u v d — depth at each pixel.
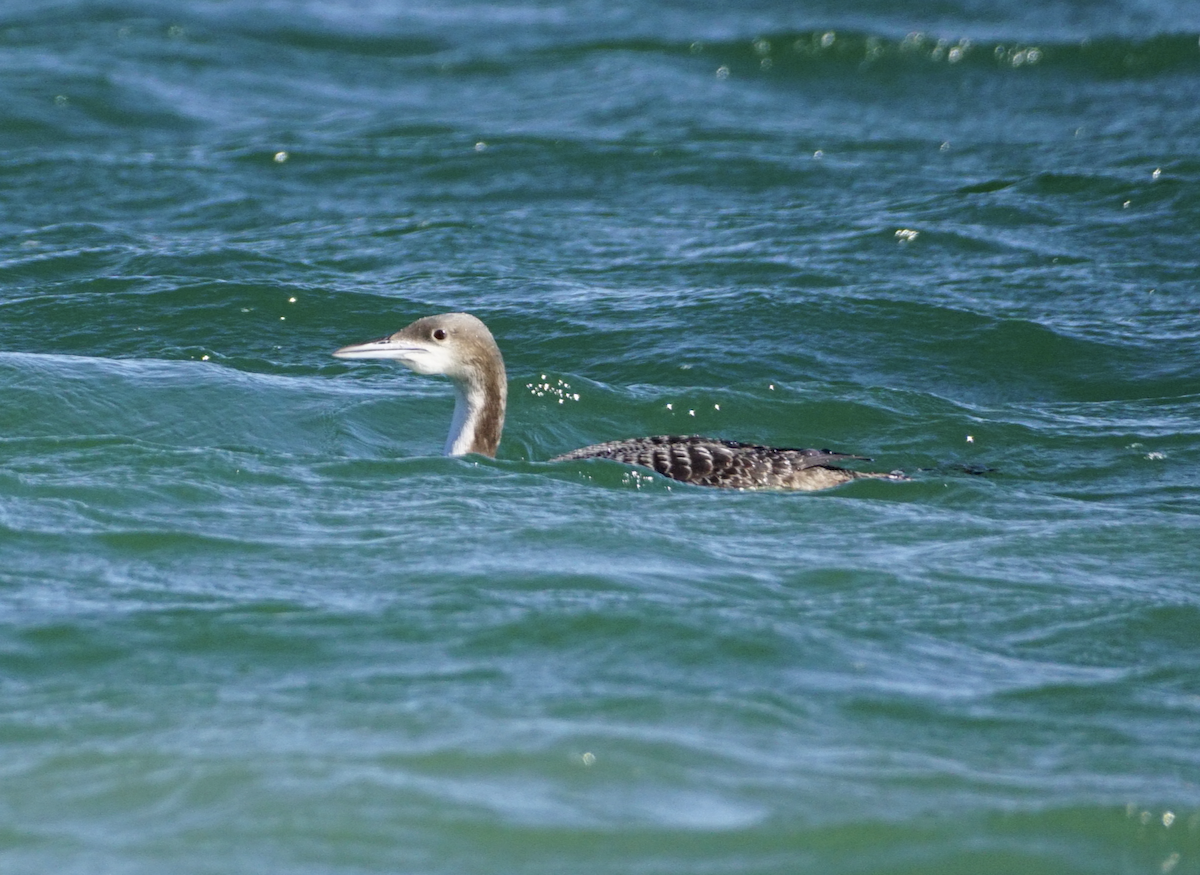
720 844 7.29
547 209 25.03
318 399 16.11
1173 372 18.12
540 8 40.84
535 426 16.06
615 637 9.59
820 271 21.75
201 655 9.30
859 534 12.06
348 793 7.62
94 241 22.66
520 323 19.45
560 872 7.02
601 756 8.04
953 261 22.27
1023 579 11.09
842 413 16.38
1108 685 9.35
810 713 8.72
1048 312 20.22
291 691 8.80
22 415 14.91
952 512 12.89
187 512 11.97
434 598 10.15
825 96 32.91
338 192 25.97
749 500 12.95
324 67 35.00
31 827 7.34
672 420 16.33
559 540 11.48
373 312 19.81
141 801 7.57
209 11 38.84
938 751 8.34
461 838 7.27
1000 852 7.33
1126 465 14.88
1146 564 11.51
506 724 8.38
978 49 34.88
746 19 38.56
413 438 15.68
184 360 17.14
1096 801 7.80
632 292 20.78
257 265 21.69
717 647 9.51
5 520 11.48
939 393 17.69
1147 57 34.53
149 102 30.97
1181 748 8.51
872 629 10.03
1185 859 7.34
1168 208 24.36
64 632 9.55
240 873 6.95
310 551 11.12
